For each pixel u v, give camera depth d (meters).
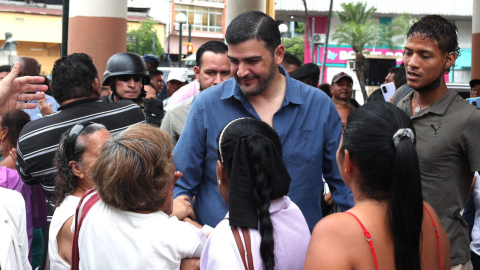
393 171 1.78
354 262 1.75
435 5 41.59
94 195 2.30
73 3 9.84
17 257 2.37
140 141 2.14
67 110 3.30
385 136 1.80
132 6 54.28
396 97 3.58
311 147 2.76
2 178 3.46
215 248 1.92
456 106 2.93
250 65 2.55
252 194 1.93
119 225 2.15
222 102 2.79
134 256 2.11
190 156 2.77
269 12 13.59
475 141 2.84
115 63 4.44
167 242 2.14
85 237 2.19
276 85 2.76
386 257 1.78
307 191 2.76
